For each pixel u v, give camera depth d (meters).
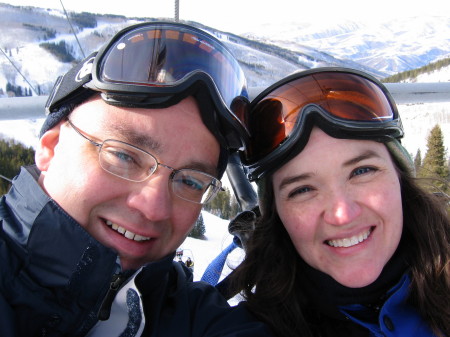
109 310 0.29
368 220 0.33
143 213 0.30
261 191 0.39
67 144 0.30
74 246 0.29
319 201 0.34
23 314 0.27
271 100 0.36
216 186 0.34
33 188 0.29
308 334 0.36
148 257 0.32
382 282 0.35
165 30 0.31
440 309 0.35
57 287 0.28
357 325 0.35
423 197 0.38
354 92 0.34
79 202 0.29
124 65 0.29
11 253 0.28
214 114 0.30
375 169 0.34
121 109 0.29
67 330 0.29
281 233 0.40
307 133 0.33
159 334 0.32
